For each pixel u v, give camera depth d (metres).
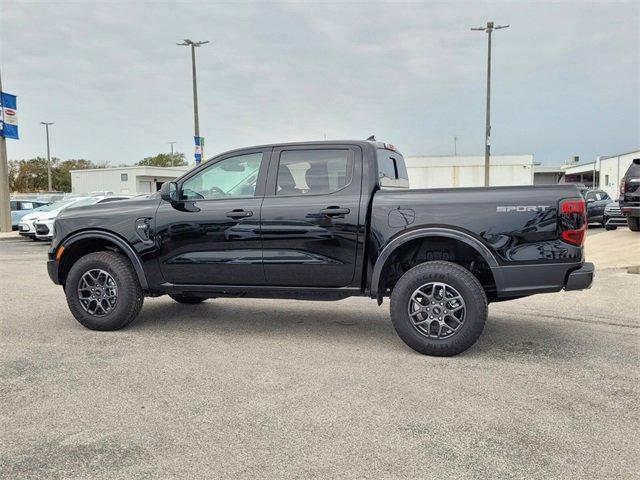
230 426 3.30
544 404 3.63
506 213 4.54
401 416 3.44
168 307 6.90
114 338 5.34
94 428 3.28
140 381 4.09
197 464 2.85
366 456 2.92
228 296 5.46
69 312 6.57
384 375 4.21
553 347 4.98
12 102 21.48
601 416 3.43
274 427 3.28
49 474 2.75
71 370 4.35
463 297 4.56
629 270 9.09
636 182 13.90
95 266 5.55
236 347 5.02
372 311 6.64
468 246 4.97
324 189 5.07
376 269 4.83
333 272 4.99
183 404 3.64
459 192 4.70
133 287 5.52
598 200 19.95
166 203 5.48
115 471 2.78
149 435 3.18
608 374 4.23
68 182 80.69
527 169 42.44
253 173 5.31
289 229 5.03
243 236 5.17
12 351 4.88
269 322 6.04
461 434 3.18
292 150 5.22
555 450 2.99
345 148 5.08
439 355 4.68
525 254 4.51
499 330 5.64
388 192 4.88
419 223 4.70
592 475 2.72
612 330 5.62
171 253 5.41
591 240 14.27
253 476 2.72
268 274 5.16
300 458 2.90
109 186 58.19
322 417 3.42
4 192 21.39
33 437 3.16
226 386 3.98
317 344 5.12
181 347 5.02
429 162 43.56
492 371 4.30
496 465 2.83
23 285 8.74
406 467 2.81
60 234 5.74
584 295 7.41
